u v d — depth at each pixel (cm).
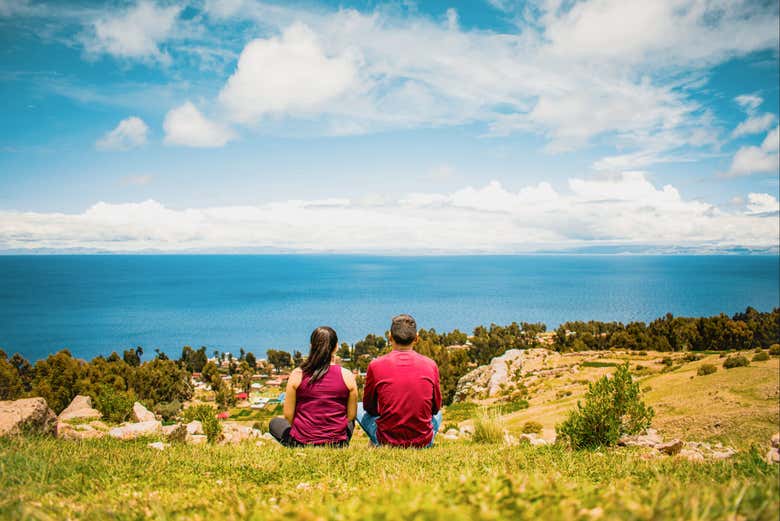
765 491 270
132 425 1176
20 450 594
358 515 211
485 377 11712
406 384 768
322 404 783
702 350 16725
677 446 896
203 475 561
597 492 266
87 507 345
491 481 266
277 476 561
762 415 4638
